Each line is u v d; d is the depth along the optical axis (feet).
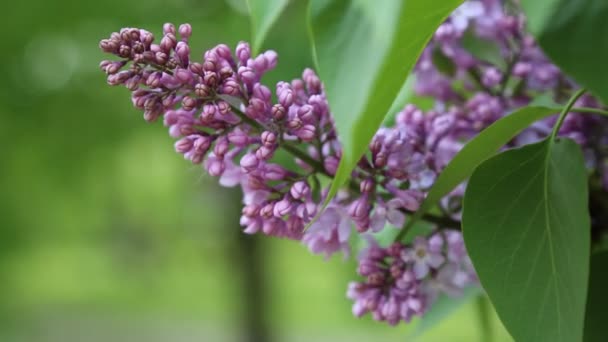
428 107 2.59
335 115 1.44
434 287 2.16
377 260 2.14
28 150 9.41
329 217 2.03
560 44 1.84
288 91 1.94
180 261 24.03
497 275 1.91
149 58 1.90
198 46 7.54
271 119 1.96
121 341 17.43
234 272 12.10
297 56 5.78
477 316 2.60
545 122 2.17
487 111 2.21
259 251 11.91
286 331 17.12
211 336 17.98
